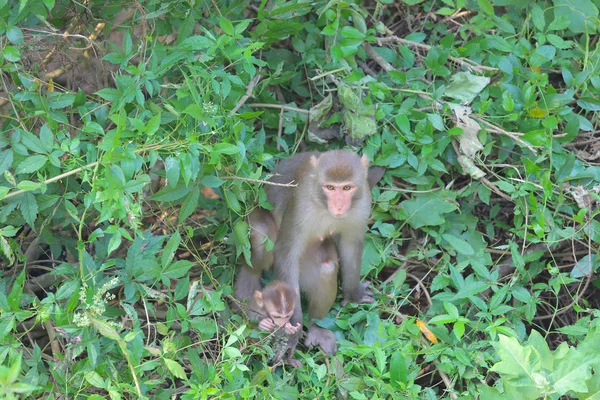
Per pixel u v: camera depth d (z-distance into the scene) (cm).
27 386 473
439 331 751
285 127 884
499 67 849
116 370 624
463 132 841
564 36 909
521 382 591
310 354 784
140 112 709
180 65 751
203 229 820
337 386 732
